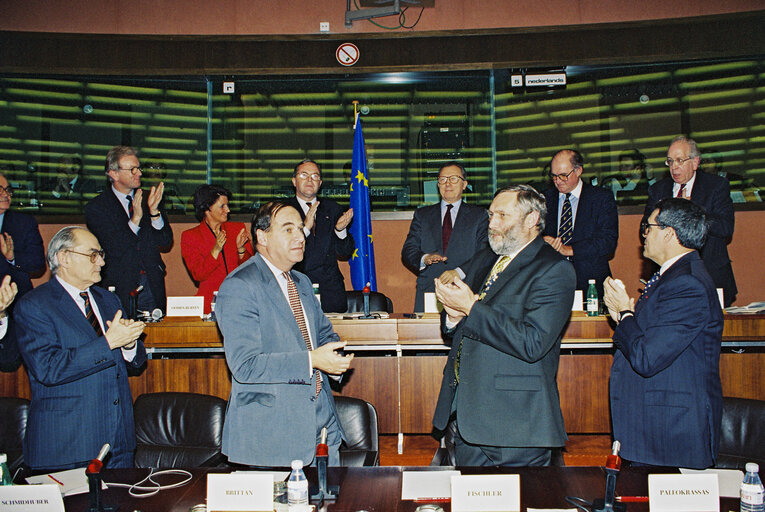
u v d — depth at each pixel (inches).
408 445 155.9
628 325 90.6
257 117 256.1
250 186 256.4
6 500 66.2
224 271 170.4
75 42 238.8
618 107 248.2
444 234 178.2
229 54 242.7
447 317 99.9
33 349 93.2
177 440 107.1
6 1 238.4
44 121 245.0
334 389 148.4
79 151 247.9
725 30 232.4
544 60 239.0
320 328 99.7
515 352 84.2
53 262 98.7
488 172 256.5
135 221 170.9
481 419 87.8
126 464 100.1
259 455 84.7
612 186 247.1
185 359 147.9
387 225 251.6
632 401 91.1
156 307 173.3
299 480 66.3
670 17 237.8
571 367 145.8
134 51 240.4
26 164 243.8
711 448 86.0
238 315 85.4
